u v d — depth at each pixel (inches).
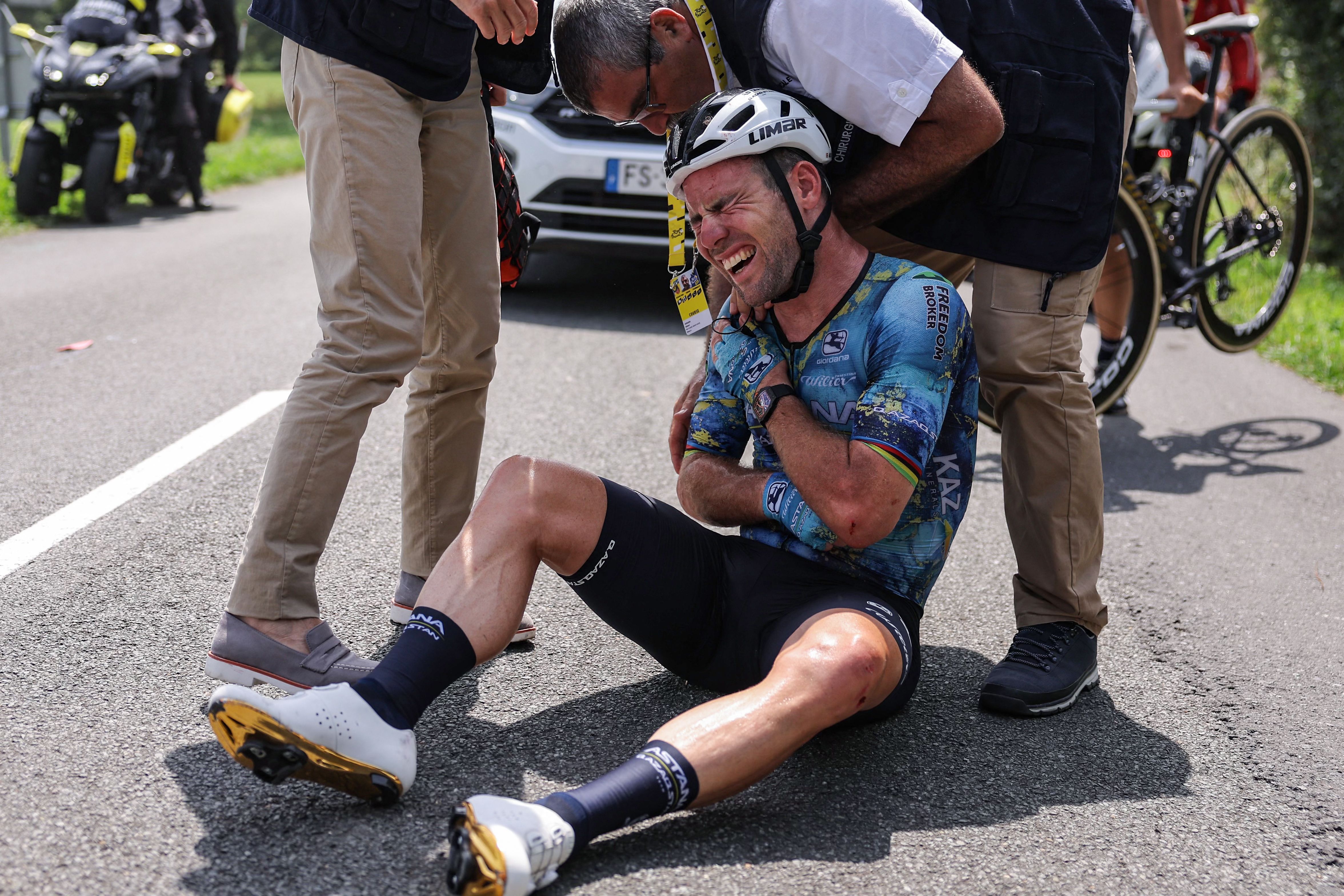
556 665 92.7
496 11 82.4
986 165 89.0
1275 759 83.5
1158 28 153.8
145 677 86.3
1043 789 77.5
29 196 319.6
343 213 82.7
